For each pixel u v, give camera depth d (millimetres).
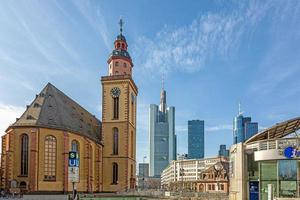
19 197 79750
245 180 49844
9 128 88812
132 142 121938
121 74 118312
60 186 89750
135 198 72625
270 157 47625
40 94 99875
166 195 89000
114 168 113188
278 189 47188
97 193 103312
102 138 114812
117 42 122688
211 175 164250
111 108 115500
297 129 58531
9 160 86438
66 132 92938
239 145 51031
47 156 89062
